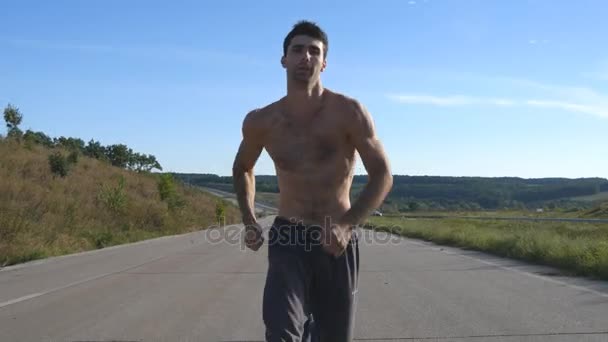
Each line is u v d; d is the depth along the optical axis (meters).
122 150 74.56
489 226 29.19
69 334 6.91
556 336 6.49
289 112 3.45
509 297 9.06
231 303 8.86
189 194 66.69
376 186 3.29
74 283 11.35
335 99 3.41
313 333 3.49
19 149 41.12
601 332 6.64
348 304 3.46
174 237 30.67
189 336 6.77
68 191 35.19
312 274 3.42
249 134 3.57
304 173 3.42
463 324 7.14
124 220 33.56
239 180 3.75
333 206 3.46
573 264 12.63
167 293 9.88
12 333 7.00
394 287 10.20
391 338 6.48
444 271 12.59
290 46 3.40
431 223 35.19
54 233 21.83
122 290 10.29
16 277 12.59
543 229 21.67
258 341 6.50
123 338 6.70
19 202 26.67
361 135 3.35
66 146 60.62
